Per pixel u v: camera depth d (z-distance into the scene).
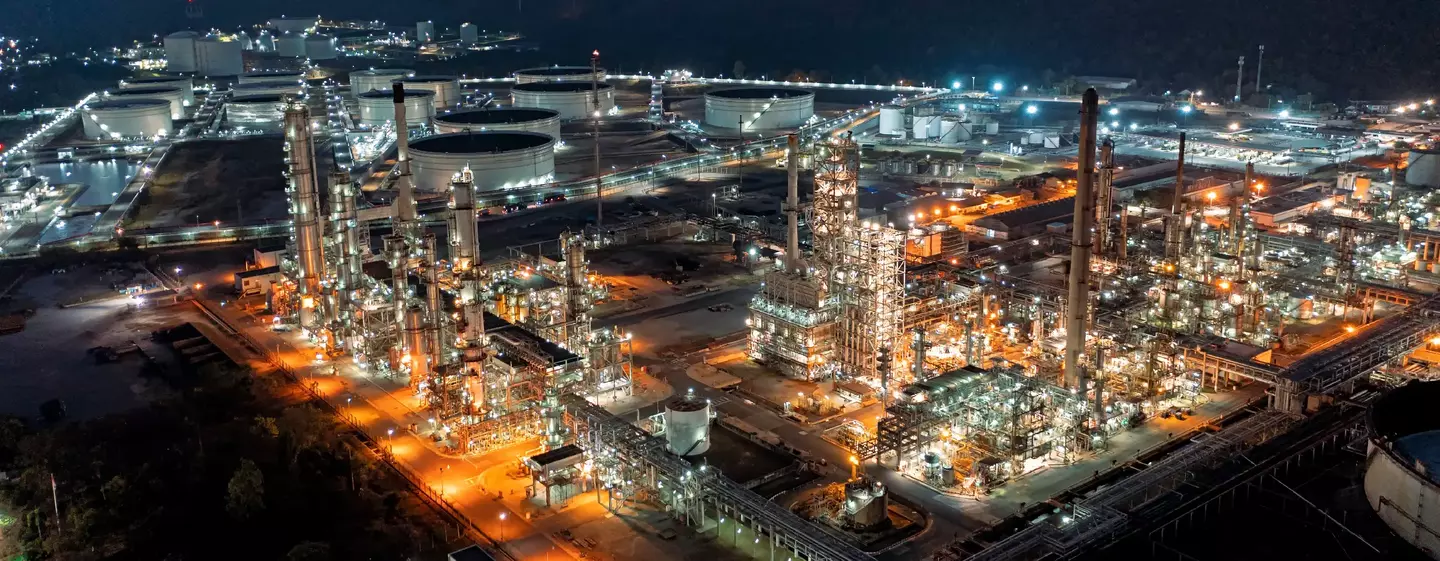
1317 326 172.75
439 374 136.62
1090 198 133.25
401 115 175.62
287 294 183.75
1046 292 173.25
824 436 136.50
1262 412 134.62
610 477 119.69
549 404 132.88
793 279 159.38
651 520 115.88
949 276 185.38
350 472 126.12
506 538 112.25
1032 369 148.88
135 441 136.38
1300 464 121.31
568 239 159.88
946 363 153.12
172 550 111.19
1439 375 147.50
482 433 133.00
